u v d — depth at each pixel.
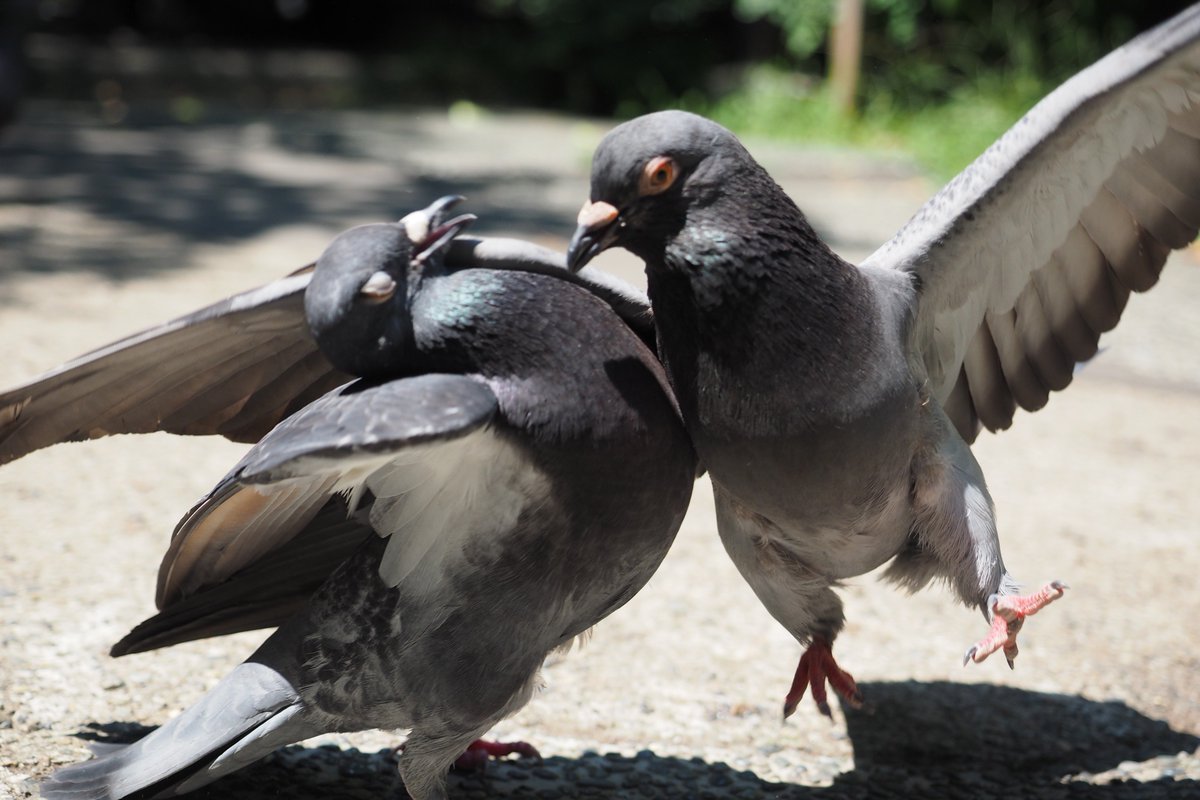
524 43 3.09
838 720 0.81
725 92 2.81
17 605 0.85
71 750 0.74
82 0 3.44
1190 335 1.50
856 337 0.68
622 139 0.66
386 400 0.64
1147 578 0.95
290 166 2.19
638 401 0.67
